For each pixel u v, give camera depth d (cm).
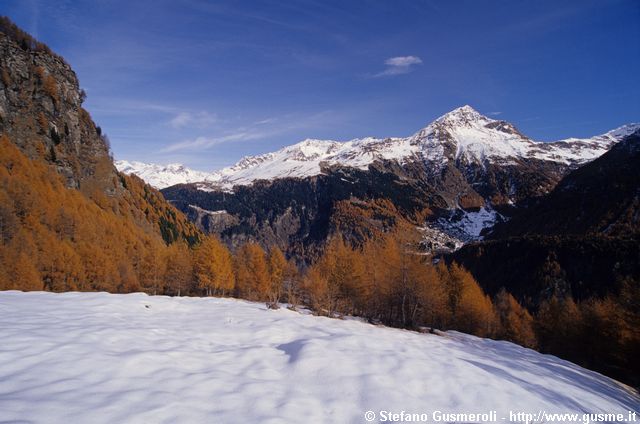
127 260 6706
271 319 1595
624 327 2986
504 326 4988
